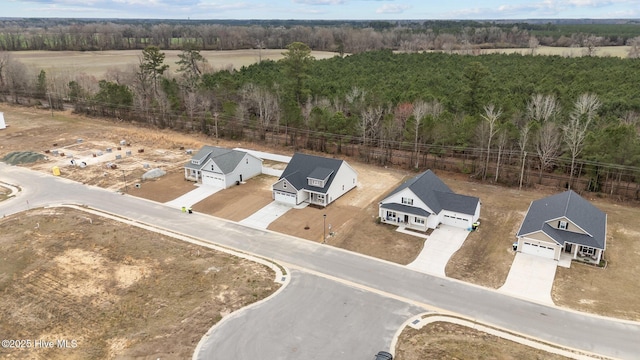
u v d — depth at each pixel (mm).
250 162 54188
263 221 42406
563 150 51031
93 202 46656
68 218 42500
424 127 55906
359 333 27062
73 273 33250
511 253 36219
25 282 32188
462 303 29906
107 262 34750
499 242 38031
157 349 25672
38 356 25297
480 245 37594
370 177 54062
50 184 51750
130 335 26844
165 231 40188
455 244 37812
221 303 29812
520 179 49406
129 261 34875
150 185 51500
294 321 28094
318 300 30219
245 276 32938
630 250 36500
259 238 39031
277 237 39219
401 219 41531
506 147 52906
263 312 28906
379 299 30359
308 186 46469
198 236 39312
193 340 26375
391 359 24406
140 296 30562
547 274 33156
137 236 39031
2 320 28281
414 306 29625
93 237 38719
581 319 28219
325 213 44156
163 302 29922
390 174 55000
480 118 55469
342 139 62219
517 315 28656
